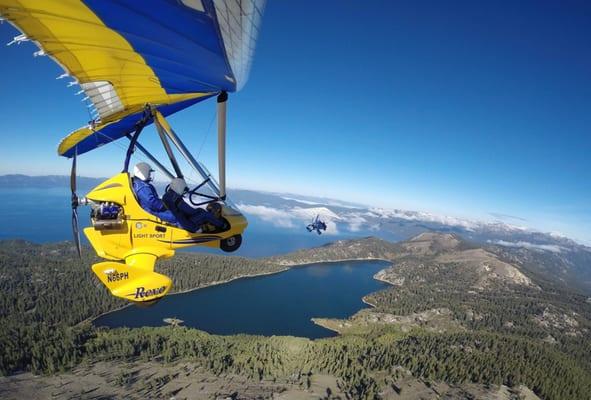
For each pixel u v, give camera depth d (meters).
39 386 133.88
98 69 6.03
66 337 173.38
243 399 130.62
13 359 148.38
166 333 190.62
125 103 7.99
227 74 6.96
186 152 9.38
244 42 5.43
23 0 4.03
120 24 4.92
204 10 4.67
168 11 4.73
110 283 7.47
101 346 170.75
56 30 4.74
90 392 131.50
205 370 154.00
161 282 7.67
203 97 8.77
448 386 152.12
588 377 177.38
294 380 150.75
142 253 8.75
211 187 10.07
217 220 9.46
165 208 9.07
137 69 6.46
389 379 155.38
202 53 6.01
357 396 140.00
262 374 154.75
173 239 9.10
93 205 8.89
